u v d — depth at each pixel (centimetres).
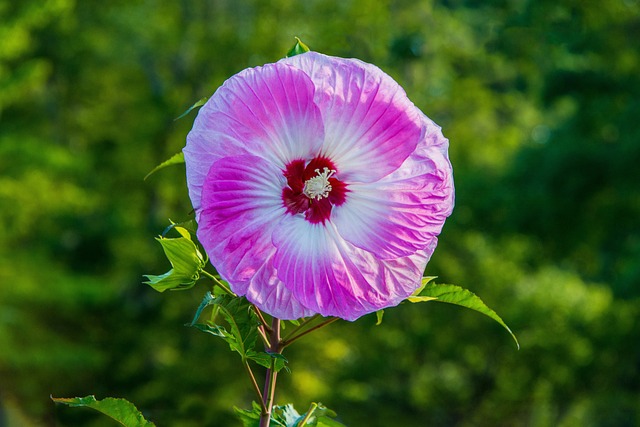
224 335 230
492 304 2577
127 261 2738
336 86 223
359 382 2605
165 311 2450
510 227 2600
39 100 3359
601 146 2523
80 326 2500
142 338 2433
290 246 220
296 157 223
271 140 221
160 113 2883
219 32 2780
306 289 221
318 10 2536
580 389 2655
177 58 2905
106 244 2934
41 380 2306
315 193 219
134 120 3016
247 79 221
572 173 2503
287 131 221
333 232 224
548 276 2652
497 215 2659
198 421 2102
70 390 2359
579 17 2484
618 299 2400
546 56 2686
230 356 2145
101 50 3161
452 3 2702
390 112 224
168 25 2866
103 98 3209
